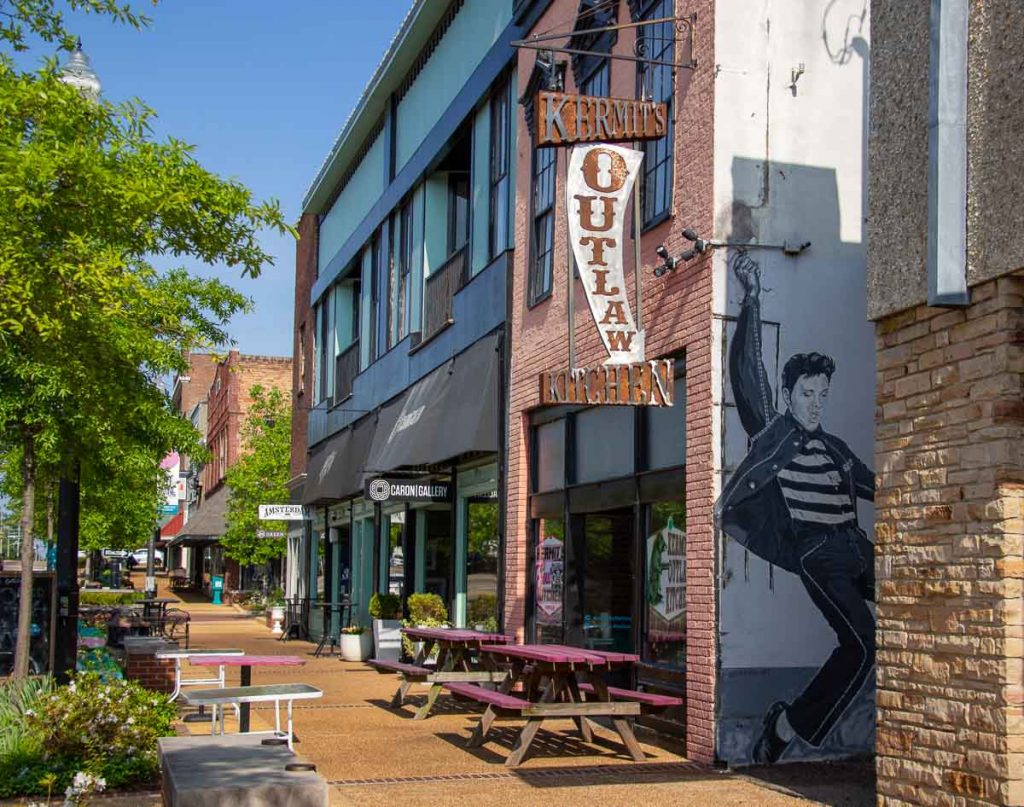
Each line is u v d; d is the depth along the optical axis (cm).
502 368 1598
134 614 2450
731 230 1073
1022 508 708
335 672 1955
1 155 703
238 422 5606
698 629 1049
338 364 2812
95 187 747
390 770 1005
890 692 791
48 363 859
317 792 613
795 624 1050
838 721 1050
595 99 1112
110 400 984
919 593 769
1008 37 712
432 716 1362
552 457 1468
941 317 764
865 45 1127
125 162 786
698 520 1061
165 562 9894
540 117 1100
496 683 1329
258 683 1739
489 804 862
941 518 755
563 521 1405
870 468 1085
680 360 1140
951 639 740
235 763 669
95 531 3462
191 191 789
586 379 1070
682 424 1146
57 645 1331
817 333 1085
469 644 1413
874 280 820
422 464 1852
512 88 1667
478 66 1791
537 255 1517
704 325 1070
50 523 2609
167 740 755
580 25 1385
